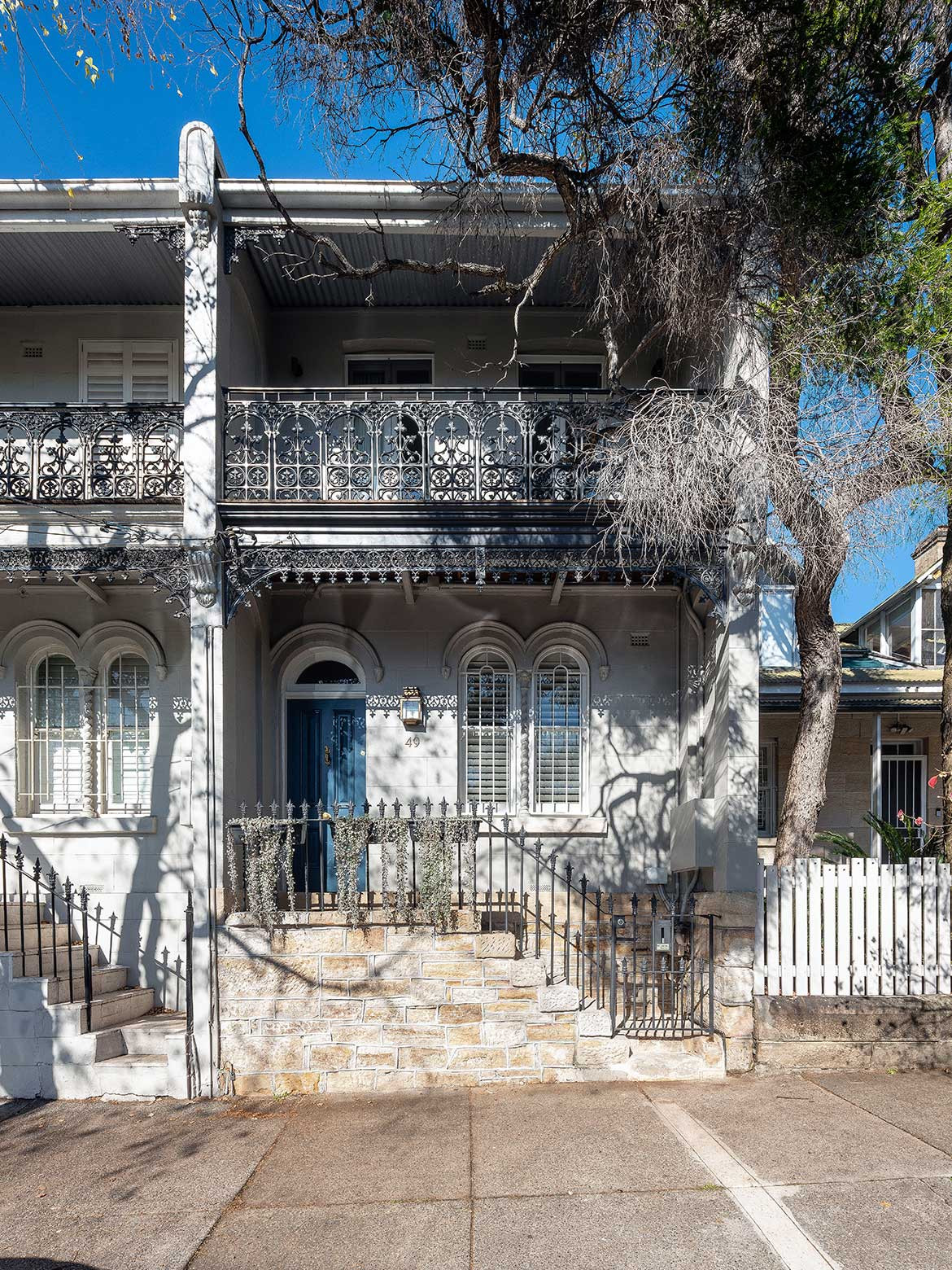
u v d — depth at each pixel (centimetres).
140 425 864
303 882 1051
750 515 807
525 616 1068
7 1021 768
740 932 786
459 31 722
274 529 845
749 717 816
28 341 1052
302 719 1073
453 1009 766
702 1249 486
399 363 1101
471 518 844
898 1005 782
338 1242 508
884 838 1036
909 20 786
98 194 843
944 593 882
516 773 1058
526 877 1034
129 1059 778
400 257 965
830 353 736
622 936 891
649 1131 645
